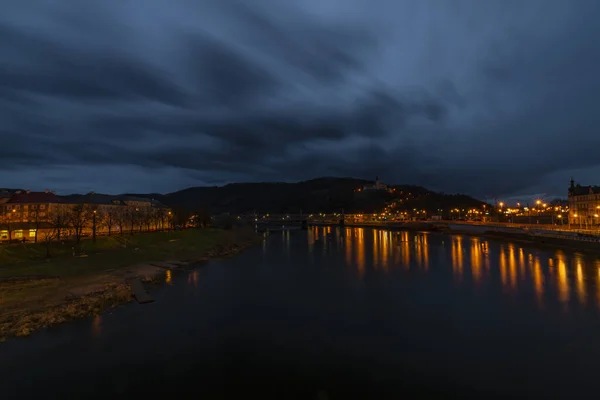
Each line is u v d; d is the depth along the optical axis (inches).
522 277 2123.5
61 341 1119.0
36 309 1390.3
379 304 1568.7
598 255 2918.3
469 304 1546.5
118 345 1093.1
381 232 7367.1
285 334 1201.4
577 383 858.1
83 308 1432.1
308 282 2068.2
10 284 1747.0
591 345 1075.9
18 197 4045.3
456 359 999.6
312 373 924.6
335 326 1282.0
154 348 1076.5
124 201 5354.3
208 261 2999.5
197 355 1029.2
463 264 2711.6
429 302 1592.0
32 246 2696.9
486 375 904.9
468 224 7190.0
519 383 861.8
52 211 3828.7
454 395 812.6
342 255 3452.3
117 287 1765.5
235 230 6368.1
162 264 2659.9
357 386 856.3
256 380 885.2
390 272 2407.7
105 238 3344.0
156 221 5000.0
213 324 1296.8
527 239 4266.7
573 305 1497.3
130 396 805.9
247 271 2476.6
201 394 818.2
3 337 1130.0
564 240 3516.2
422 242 4817.9
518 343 1103.0
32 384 853.2
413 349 1069.8
